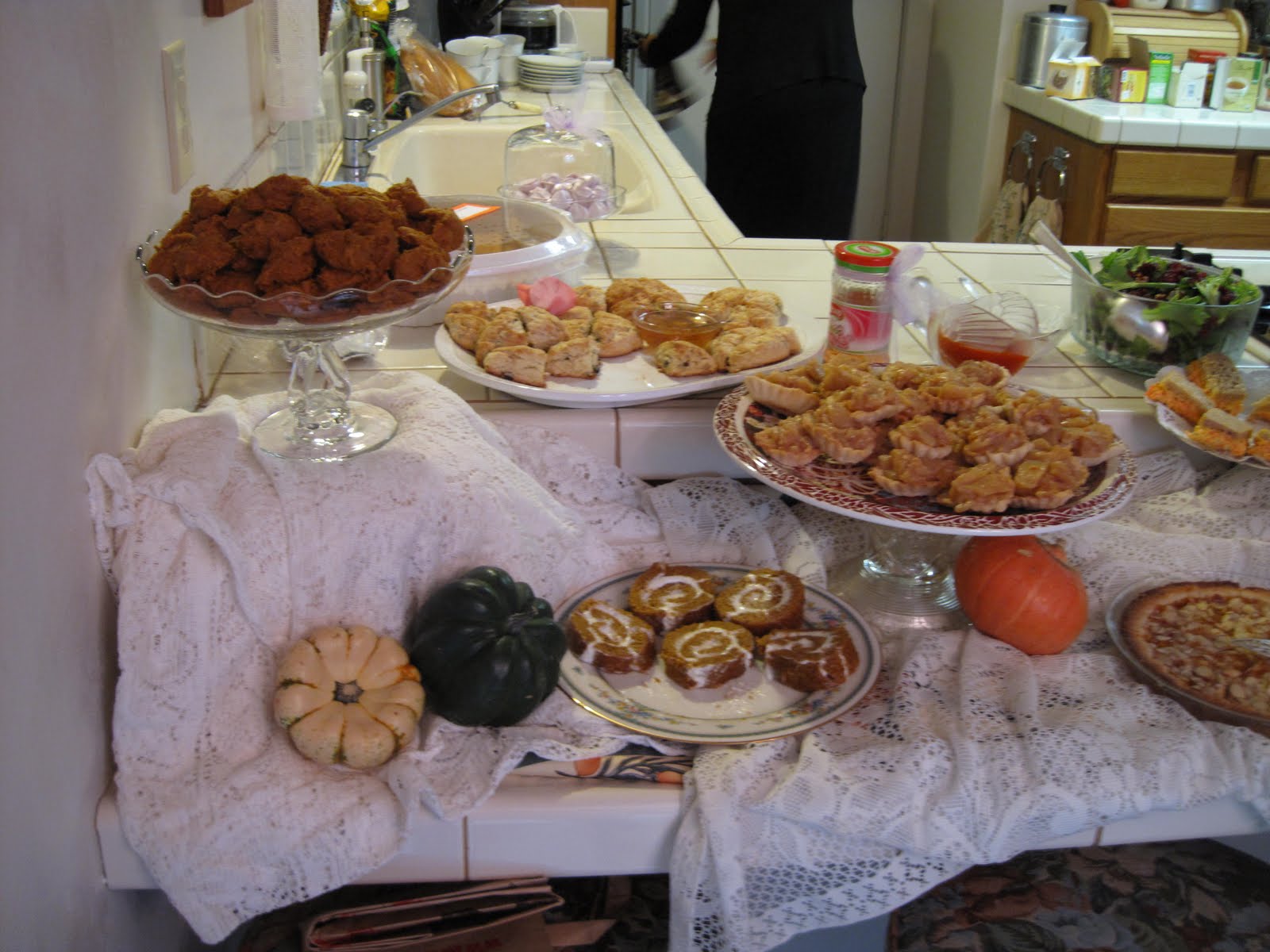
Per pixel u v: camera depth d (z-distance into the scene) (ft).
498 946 2.95
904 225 12.71
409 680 2.69
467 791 2.59
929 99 11.91
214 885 2.46
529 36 9.68
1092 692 2.91
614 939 3.39
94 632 2.56
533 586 3.13
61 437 2.38
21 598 2.17
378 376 3.51
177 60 3.19
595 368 3.66
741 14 8.48
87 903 2.48
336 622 2.82
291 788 2.50
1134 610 3.16
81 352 2.50
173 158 3.18
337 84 6.46
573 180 5.57
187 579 2.57
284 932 3.05
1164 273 4.13
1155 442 3.79
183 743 2.59
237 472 2.83
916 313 3.87
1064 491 2.86
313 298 2.58
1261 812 2.70
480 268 4.17
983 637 3.08
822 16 8.34
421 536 2.87
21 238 2.17
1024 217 9.99
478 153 7.57
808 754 2.65
